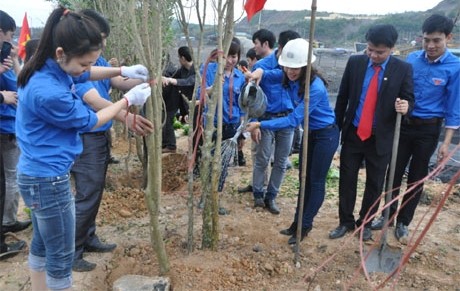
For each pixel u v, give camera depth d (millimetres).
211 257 3439
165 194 5180
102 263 3475
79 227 3318
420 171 3930
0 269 3391
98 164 3357
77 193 3334
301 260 3604
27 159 2334
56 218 2412
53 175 2342
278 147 4477
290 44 3543
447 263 3637
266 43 5219
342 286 3285
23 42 5035
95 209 3395
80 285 3168
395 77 3582
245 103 3529
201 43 3244
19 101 2328
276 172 4551
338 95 4000
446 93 3770
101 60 3439
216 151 3330
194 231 4000
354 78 3775
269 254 3658
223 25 3162
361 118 3711
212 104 3268
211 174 3422
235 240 3873
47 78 2236
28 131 2309
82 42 2154
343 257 3676
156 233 3059
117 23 4945
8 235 3812
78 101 2312
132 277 3029
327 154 3689
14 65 3711
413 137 3873
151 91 2703
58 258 2510
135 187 5344
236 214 4535
